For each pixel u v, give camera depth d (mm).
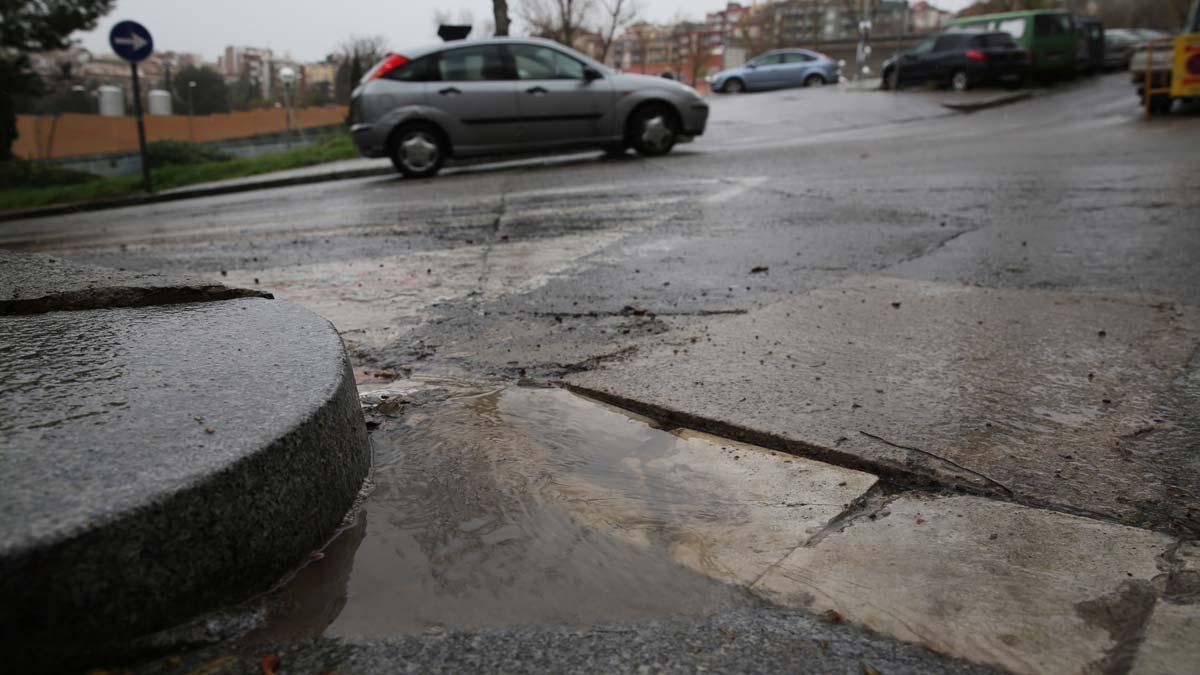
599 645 1281
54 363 1791
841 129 15656
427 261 4898
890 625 1335
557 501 1772
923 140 12117
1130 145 10109
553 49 10797
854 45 72438
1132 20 58719
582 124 10836
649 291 3932
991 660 1244
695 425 2238
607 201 7301
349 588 1419
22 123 43531
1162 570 1458
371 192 9391
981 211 5977
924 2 79625
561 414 2311
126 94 60281
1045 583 1436
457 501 1761
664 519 1707
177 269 4930
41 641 1097
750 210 6457
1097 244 4652
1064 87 23344
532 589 1438
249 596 1354
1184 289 3578
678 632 1320
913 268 4219
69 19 24078
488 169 11312
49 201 15039
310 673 1192
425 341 3166
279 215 7832
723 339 3025
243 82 94188
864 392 2402
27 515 1129
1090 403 2281
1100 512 1692
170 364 1786
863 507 1764
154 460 1306
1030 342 2861
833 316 3297
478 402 2408
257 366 1779
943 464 1916
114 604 1157
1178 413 2193
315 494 1532
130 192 14758
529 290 4039
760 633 1317
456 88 10320
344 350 1920
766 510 1748
